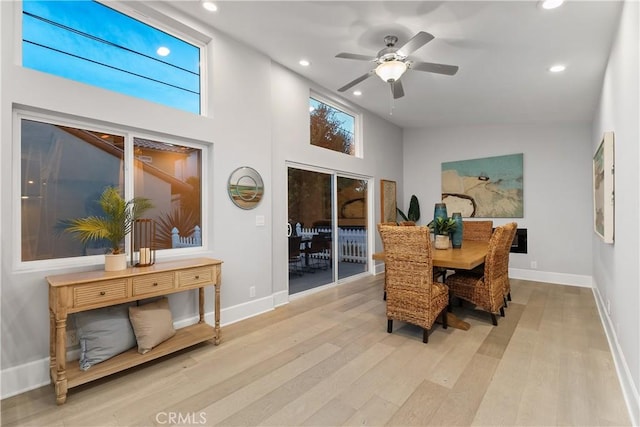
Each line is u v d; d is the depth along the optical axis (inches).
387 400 75.6
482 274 139.9
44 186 88.3
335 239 193.9
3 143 78.0
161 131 107.4
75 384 76.4
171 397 77.2
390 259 114.6
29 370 81.2
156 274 91.7
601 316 131.3
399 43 121.2
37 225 87.0
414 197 249.4
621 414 69.9
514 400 75.2
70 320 88.4
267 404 74.3
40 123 87.5
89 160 96.6
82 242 95.3
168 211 115.0
